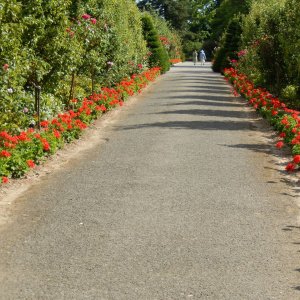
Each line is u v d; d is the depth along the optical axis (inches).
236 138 461.4
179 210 253.1
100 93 678.5
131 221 236.2
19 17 389.1
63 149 407.8
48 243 208.5
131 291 166.1
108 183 304.0
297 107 663.1
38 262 189.3
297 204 266.8
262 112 582.6
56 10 472.7
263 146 426.0
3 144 324.5
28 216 243.4
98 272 180.9
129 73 1022.4
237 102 781.3
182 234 220.1
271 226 232.2
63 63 500.1
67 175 324.8
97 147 420.2
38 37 448.5
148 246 205.9
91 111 550.6
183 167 344.5
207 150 402.9
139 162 360.5
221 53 1764.3
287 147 420.8
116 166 349.1
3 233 220.2
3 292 165.2
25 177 317.1
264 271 183.8
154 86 1093.8
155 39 1531.7
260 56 751.7
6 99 366.0
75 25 550.9
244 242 211.9
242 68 1109.7
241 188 295.4
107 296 162.6
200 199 272.2
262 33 801.6
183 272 181.5
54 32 478.0
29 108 472.4
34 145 348.2
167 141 440.8
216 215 246.4
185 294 164.6
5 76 351.9
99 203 264.1
